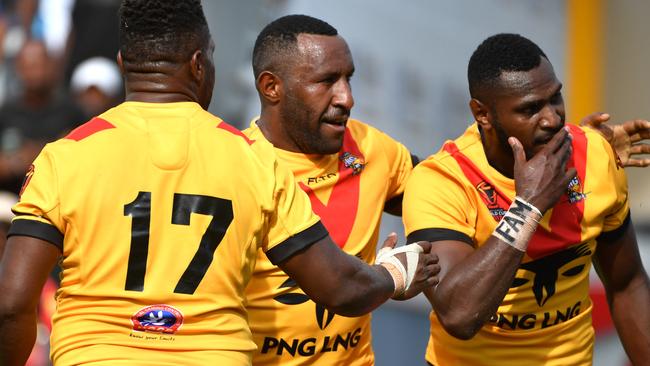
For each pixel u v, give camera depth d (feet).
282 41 52.31
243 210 41.14
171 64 43.06
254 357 51.49
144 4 42.83
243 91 104.17
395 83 99.25
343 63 52.03
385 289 43.11
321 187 52.70
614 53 106.52
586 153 52.21
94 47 118.42
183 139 41.63
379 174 54.29
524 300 52.19
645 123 53.16
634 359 54.80
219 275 40.63
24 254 39.91
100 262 40.14
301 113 51.93
